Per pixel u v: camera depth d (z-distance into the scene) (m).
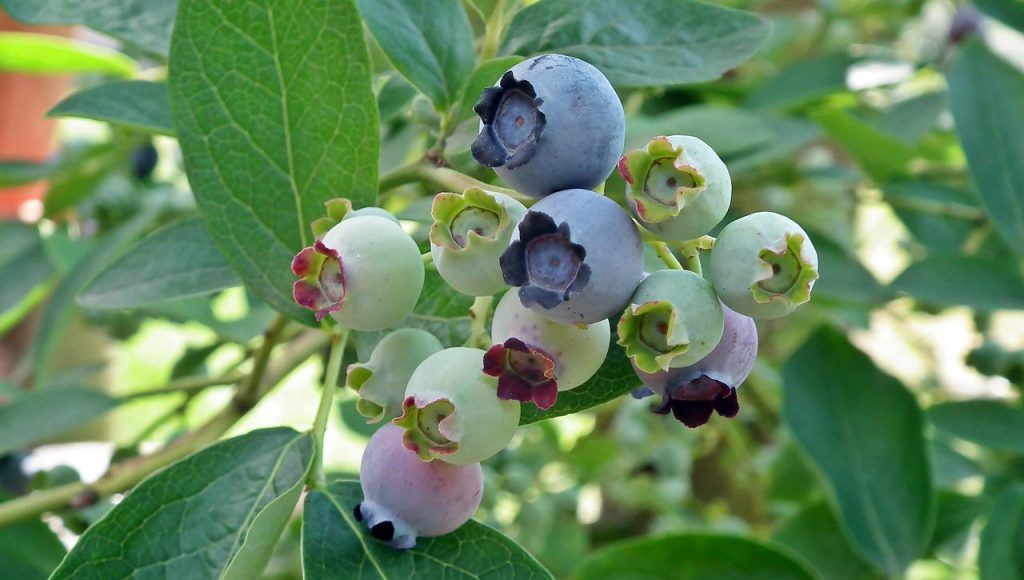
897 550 0.31
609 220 0.19
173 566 0.22
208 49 0.23
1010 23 0.38
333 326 0.24
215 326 0.36
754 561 0.30
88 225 0.49
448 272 0.20
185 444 0.27
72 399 0.31
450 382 0.20
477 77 0.24
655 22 0.25
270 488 0.23
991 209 0.34
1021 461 0.39
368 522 0.21
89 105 0.27
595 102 0.20
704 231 0.19
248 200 0.23
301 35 0.23
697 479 0.53
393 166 0.30
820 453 0.32
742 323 0.20
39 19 0.27
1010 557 0.31
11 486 0.36
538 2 0.25
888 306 0.46
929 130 0.43
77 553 0.22
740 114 0.33
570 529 0.46
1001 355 0.41
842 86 0.39
